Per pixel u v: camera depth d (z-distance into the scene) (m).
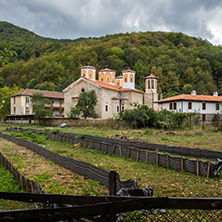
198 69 89.75
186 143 18.00
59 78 86.62
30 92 57.66
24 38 166.38
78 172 9.66
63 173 9.91
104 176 7.96
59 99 61.91
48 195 3.37
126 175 9.85
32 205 7.11
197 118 35.53
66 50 118.62
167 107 46.28
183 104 42.28
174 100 43.75
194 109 42.81
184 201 3.13
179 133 25.42
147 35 143.38
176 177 9.43
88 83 46.47
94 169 8.58
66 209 2.75
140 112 32.12
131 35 146.25
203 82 82.94
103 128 32.56
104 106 45.44
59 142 20.95
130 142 15.74
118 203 3.00
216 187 8.02
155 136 23.25
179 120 30.80
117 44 123.56
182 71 90.12
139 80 84.44
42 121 40.72
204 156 11.84
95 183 8.20
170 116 30.92
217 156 11.30
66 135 22.05
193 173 9.84
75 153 15.47
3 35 157.88
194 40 140.25
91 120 35.94
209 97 45.56
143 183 8.66
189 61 98.94
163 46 119.69
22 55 127.25
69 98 49.66
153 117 31.94
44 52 128.50
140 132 26.39
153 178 9.38
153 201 3.10
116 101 48.53
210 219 4.97
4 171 10.63
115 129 32.22
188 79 86.06
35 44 136.88
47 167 11.11
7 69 106.00
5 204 7.11
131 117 33.06
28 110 56.50
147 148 14.65
